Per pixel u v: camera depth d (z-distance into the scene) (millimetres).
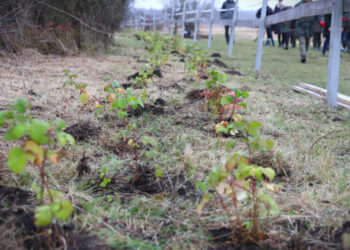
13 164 1438
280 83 6117
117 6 9984
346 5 4070
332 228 1824
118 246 1669
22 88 4457
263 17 7332
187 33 20391
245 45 15281
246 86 5586
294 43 14211
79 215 1871
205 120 3672
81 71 6168
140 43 13828
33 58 6688
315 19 11078
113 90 3305
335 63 4383
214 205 2055
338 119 3936
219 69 7539
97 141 2955
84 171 2398
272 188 1934
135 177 2303
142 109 3807
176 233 1802
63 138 1614
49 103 3949
